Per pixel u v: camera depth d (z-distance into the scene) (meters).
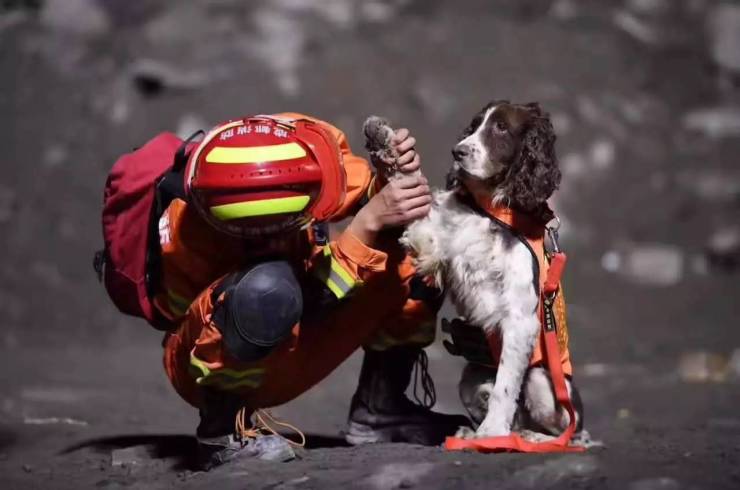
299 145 5.11
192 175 5.15
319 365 5.86
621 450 5.73
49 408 9.31
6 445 7.26
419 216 5.46
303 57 19.45
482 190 6.12
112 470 6.07
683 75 20.56
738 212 18.45
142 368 12.45
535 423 6.26
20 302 15.60
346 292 5.43
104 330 15.08
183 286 5.51
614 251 17.66
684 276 17.34
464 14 20.67
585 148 19.02
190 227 5.38
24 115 18.48
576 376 11.82
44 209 17.22
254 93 18.78
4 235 16.83
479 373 6.28
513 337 5.88
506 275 5.91
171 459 6.20
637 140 19.38
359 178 5.79
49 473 6.15
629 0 21.45
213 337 5.17
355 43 19.77
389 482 4.85
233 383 5.36
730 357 12.34
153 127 18.36
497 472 4.89
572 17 21.05
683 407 9.66
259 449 5.43
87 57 19.38
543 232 6.16
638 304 16.09
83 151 18.02
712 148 19.50
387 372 6.11
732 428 7.93
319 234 5.46
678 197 18.62
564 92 19.64
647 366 12.34
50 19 19.86
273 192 4.99
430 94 18.91
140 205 5.53
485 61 19.70
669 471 4.84
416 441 6.11
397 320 6.01
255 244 5.29
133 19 19.89
